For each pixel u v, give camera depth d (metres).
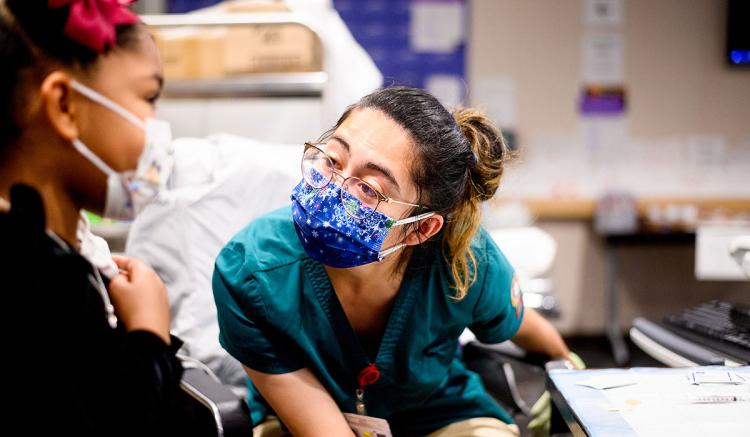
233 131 3.04
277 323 1.32
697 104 4.54
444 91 4.59
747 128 4.55
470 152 1.29
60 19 0.88
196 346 1.70
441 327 1.41
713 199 4.49
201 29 3.15
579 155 4.58
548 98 4.55
